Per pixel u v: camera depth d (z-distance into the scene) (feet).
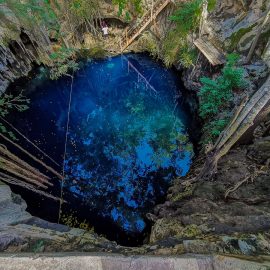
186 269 10.97
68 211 23.57
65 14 38.06
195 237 13.79
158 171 26.86
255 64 27.96
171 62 36.60
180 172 26.17
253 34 29.01
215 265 10.67
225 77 27.02
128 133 31.86
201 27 31.50
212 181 19.22
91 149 30.19
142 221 22.40
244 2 30.81
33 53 38.24
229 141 19.89
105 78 39.11
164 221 17.29
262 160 18.57
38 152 29.53
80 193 25.22
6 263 12.13
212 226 14.17
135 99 36.22
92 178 26.91
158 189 25.08
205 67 31.83
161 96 35.70
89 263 11.91
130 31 39.22
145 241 20.06
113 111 34.83
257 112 18.16
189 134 30.40
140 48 40.04
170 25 35.91
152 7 35.24
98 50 40.73
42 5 36.19
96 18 39.11
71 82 38.45
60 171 27.40
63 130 32.45
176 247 13.05
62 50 39.22
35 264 12.01
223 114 26.27
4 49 34.78
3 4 33.42
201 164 23.84
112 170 27.71
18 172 25.64
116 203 24.25
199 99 30.45
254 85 26.63
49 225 17.92
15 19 35.01
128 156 29.17
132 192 25.21
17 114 33.94
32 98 36.22
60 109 35.06
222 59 29.89
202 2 30.60
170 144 29.66
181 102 34.37
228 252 11.67
